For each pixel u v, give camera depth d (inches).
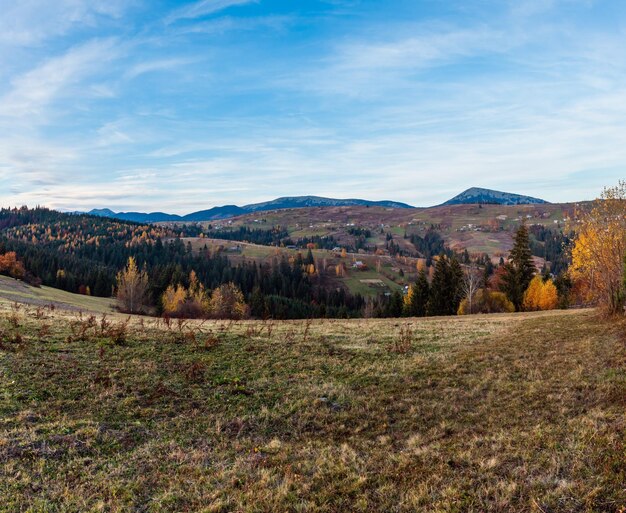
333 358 697.0
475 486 298.4
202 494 309.3
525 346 752.3
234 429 430.0
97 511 284.2
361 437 411.8
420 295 2760.8
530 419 415.8
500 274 2753.4
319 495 303.9
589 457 315.9
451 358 689.0
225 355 685.9
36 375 520.1
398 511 279.1
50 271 4660.4
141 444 387.9
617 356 603.2
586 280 1503.4
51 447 364.5
